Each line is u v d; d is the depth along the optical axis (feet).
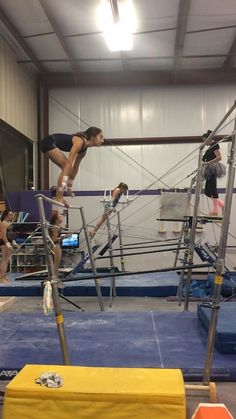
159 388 6.88
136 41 27.63
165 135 33.63
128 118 33.86
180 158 33.53
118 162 33.86
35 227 27.58
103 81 32.99
